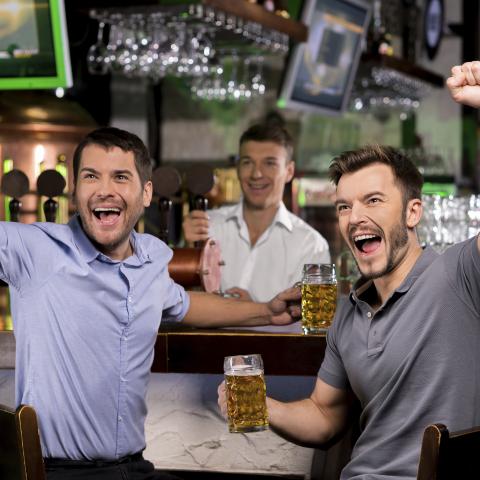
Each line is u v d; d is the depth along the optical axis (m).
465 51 7.90
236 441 2.79
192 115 7.64
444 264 2.10
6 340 2.65
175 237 5.32
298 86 5.45
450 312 2.06
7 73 4.41
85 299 2.36
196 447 2.81
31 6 4.27
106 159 2.39
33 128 5.66
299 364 2.57
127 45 4.70
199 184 3.16
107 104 6.61
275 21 4.81
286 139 3.88
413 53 6.82
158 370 2.64
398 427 2.11
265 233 3.88
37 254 2.35
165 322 2.87
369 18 5.82
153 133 7.52
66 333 2.34
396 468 2.08
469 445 1.74
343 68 5.79
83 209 2.39
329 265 2.58
